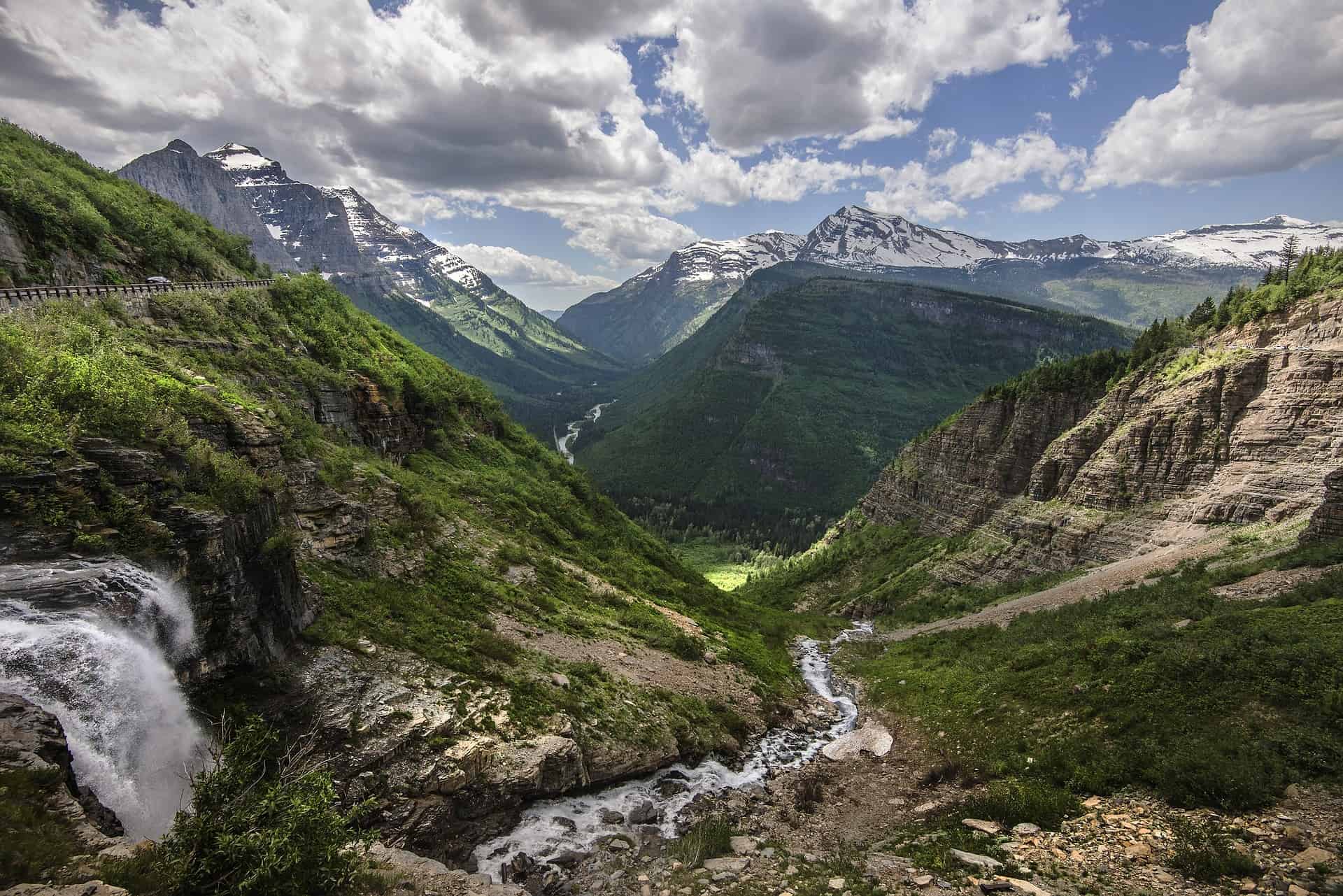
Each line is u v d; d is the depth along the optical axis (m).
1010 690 36.12
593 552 66.69
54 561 16.89
